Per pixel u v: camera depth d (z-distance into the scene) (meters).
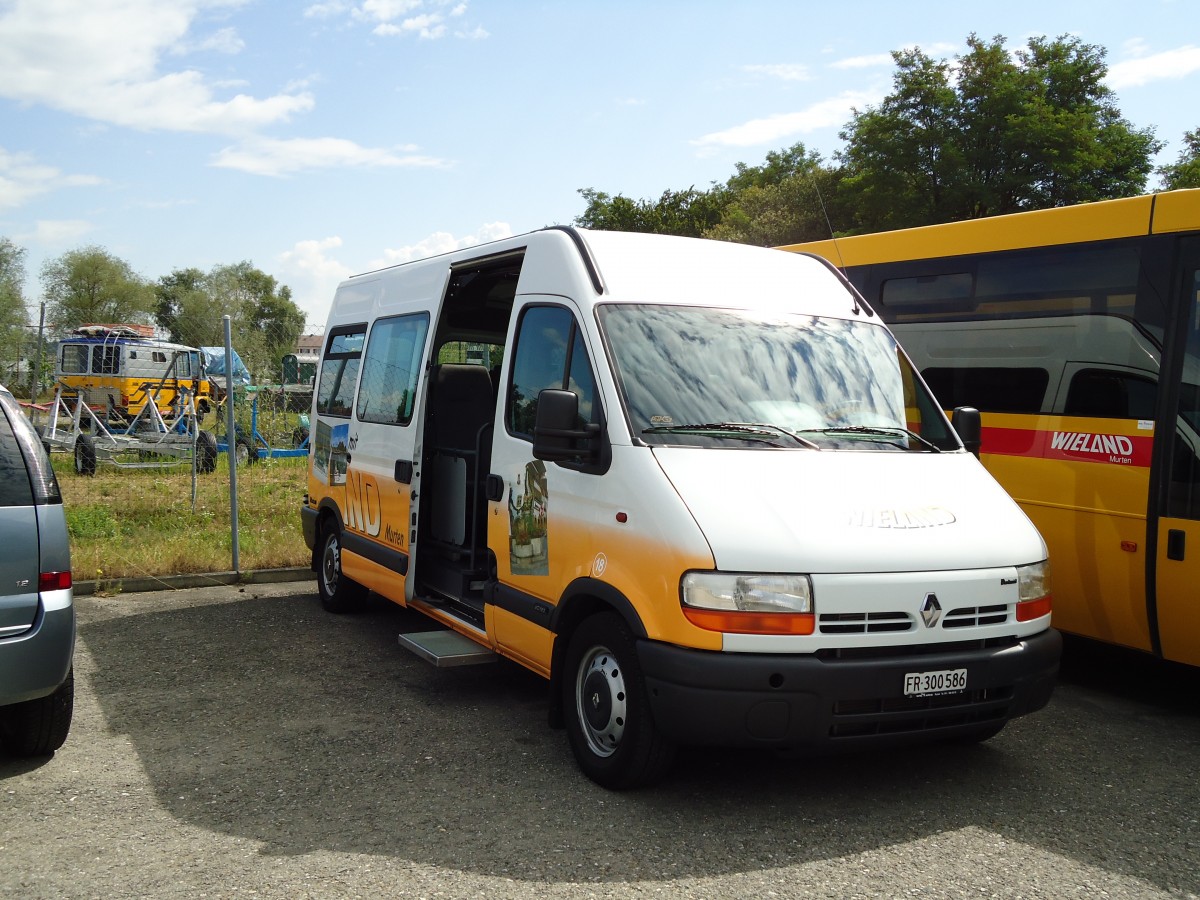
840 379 5.46
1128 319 6.28
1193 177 35.72
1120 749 5.50
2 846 4.15
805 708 4.17
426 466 7.27
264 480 15.01
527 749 5.34
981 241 7.31
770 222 43.44
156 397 22.23
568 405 4.79
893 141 38.25
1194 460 5.84
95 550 10.21
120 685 6.47
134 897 3.71
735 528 4.31
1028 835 4.35
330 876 3.89
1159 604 6.03
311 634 7.86
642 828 4.35
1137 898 3.80
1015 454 6.92
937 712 4.37
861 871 3.99
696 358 5.20
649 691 4.36
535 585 5.35
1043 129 35.75
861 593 4.27
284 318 91.38
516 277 7.13
